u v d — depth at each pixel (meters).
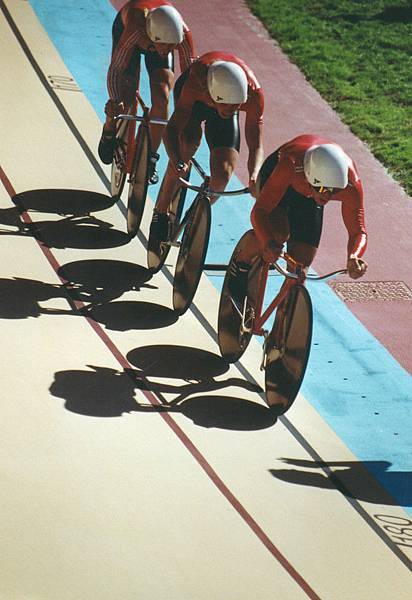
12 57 26.94
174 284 18.19
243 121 25.94
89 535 13.08
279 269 15.41
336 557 13.62
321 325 19.23
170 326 18.12
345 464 15.68
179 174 17.09
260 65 28.84
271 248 15.33
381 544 14.10
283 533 13.84
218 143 17.55
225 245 21.23
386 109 27.59
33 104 24.84
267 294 19.77
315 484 15.03
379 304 20.09
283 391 15.88
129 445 14.97
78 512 13.45
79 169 22.61
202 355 17.53
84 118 24.66
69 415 15.38
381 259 21.55
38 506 13.44
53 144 23.36
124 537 13.16
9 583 12.05
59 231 20.30
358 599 12.93
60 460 14.38
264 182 16.09
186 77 18.50
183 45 19.47
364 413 17.05
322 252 21.47
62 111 24.80
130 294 18.78
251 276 16.59
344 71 29.19
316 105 27.34
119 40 20.39
